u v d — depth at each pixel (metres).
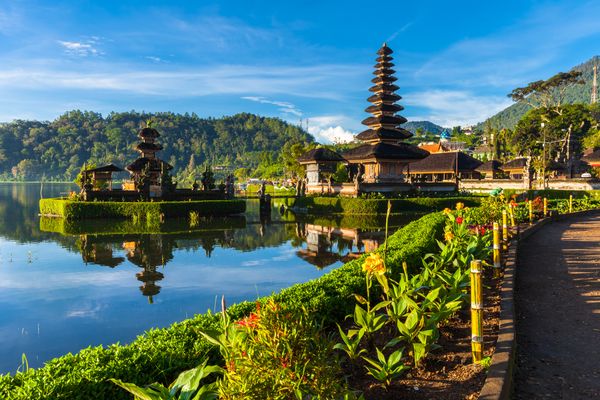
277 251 19.05
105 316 9.62
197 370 3.21
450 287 6.32
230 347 3.60
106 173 48.47
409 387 4.39
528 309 7.28
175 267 15.25
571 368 4.93
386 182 46.69
